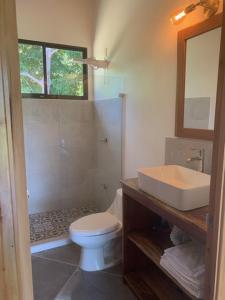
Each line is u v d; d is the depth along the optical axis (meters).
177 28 1.88
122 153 2.80
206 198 1.34
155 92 2.19
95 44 3.19
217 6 1.54
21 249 0.84
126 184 1.81
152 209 1.51
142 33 2.29
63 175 3.32
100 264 2.14
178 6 1.85
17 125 0.78
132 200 1.89
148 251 1.66
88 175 3.47
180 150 1.94
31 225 2.91
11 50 0.73
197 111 1.76
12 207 0.79
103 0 2.93
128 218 1.91
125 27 2.54
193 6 1.59
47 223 2.97
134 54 2.44
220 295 0.92
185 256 1.38
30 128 3.04
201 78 1.71
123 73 2.65
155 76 2.17
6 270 0.82
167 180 1.64
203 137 1.72
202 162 1.74
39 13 2.95
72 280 2.00
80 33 3.21
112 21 2.77
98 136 3.31
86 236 2.00
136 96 2.47
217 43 1.58
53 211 3.32
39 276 2.05
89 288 1.91
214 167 0.85
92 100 3.34
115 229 2.11
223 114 0.79
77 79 3.25
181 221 1.26
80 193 3.46
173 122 2.00
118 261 2.22
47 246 2.47
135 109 2.50
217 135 0.83
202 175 1.56
